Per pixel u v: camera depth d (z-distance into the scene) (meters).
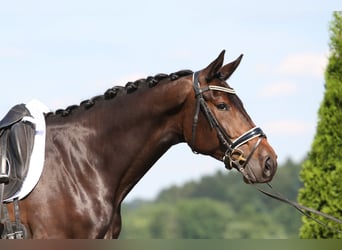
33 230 9.51
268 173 9.70
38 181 9.62
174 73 10.12
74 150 9.91
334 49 15.57
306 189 15.47
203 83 9.96
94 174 9.86
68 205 9.62
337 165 15.12
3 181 9.56
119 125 9.99
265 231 78.12
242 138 9.77
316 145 15.42
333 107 15.27
